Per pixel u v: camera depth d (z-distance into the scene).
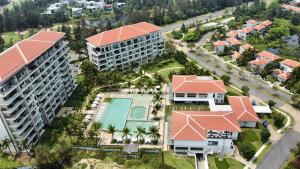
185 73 141.88
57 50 118.88
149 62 163.75
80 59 173.00
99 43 144.75
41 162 89.56
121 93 133.00
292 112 115.88
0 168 94.00
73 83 136.75
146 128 108.88
